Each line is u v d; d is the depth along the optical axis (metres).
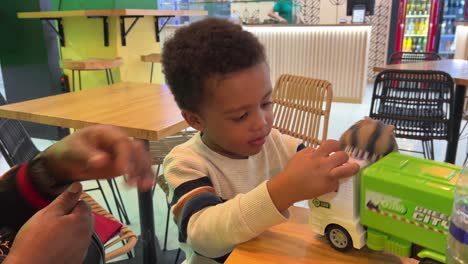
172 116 1.42
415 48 6.40
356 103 5.20
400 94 2.46
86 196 1.33
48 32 3.61
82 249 0.42
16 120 1.51
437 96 2.50
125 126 1.29
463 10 6.00
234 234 0.57
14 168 0.53
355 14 5.56
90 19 3.42
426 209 0.53
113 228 1.13
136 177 0.49
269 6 5.63
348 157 0.57
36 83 3.77
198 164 0.75
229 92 0.62
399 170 0.58
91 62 2.94
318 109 1.55
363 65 5.05
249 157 0.83
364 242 0.61
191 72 0.63
